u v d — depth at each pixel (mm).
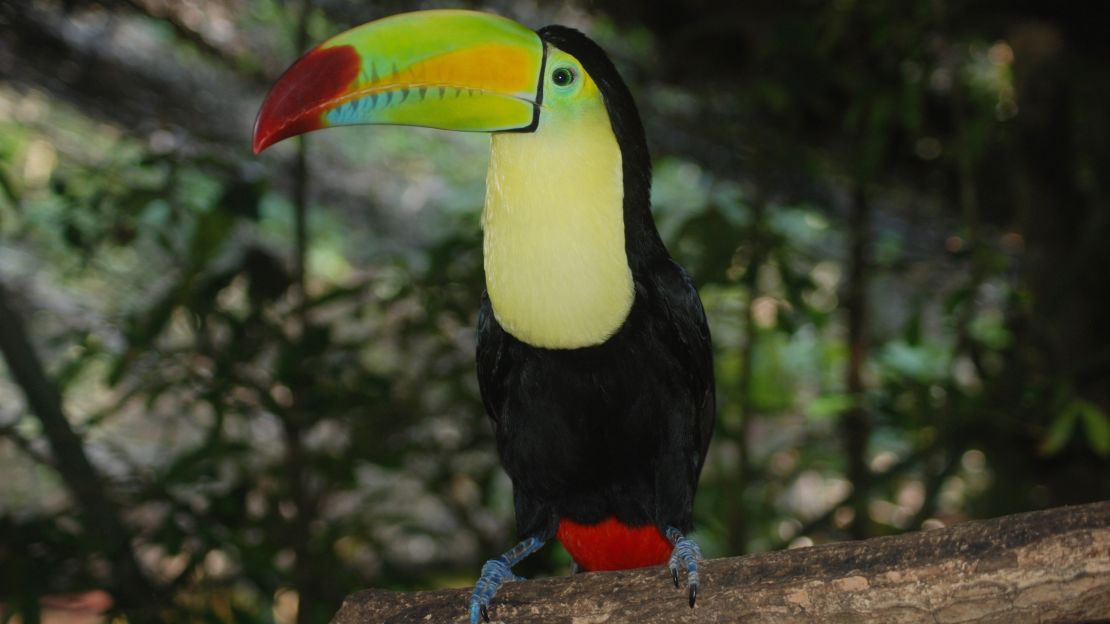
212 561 7840
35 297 10008
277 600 7871
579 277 4602
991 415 8062
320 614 7590
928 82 8805
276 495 7652
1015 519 3801
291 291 8211
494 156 4707
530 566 8250
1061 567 3699
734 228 8445
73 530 7258
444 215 12367
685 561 4215
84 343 7449
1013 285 9633
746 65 9492
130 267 9023
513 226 4625
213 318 7496
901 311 12188
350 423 7816
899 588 3859
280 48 9664
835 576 3941
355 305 8938
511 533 8906
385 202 12625
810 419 10391
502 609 4348
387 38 4699
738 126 9750
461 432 8453
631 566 5480
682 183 13031
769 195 9938
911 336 8391
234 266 7703
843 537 9961
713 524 9406
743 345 9773
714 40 9367
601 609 4242
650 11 9344
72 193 7965
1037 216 9188
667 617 4152
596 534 5348
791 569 4020
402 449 7871
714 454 9625
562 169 4551
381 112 4676
